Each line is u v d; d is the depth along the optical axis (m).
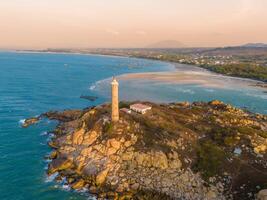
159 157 53.06
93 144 58.62
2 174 55.66
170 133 60.25
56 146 68.12
